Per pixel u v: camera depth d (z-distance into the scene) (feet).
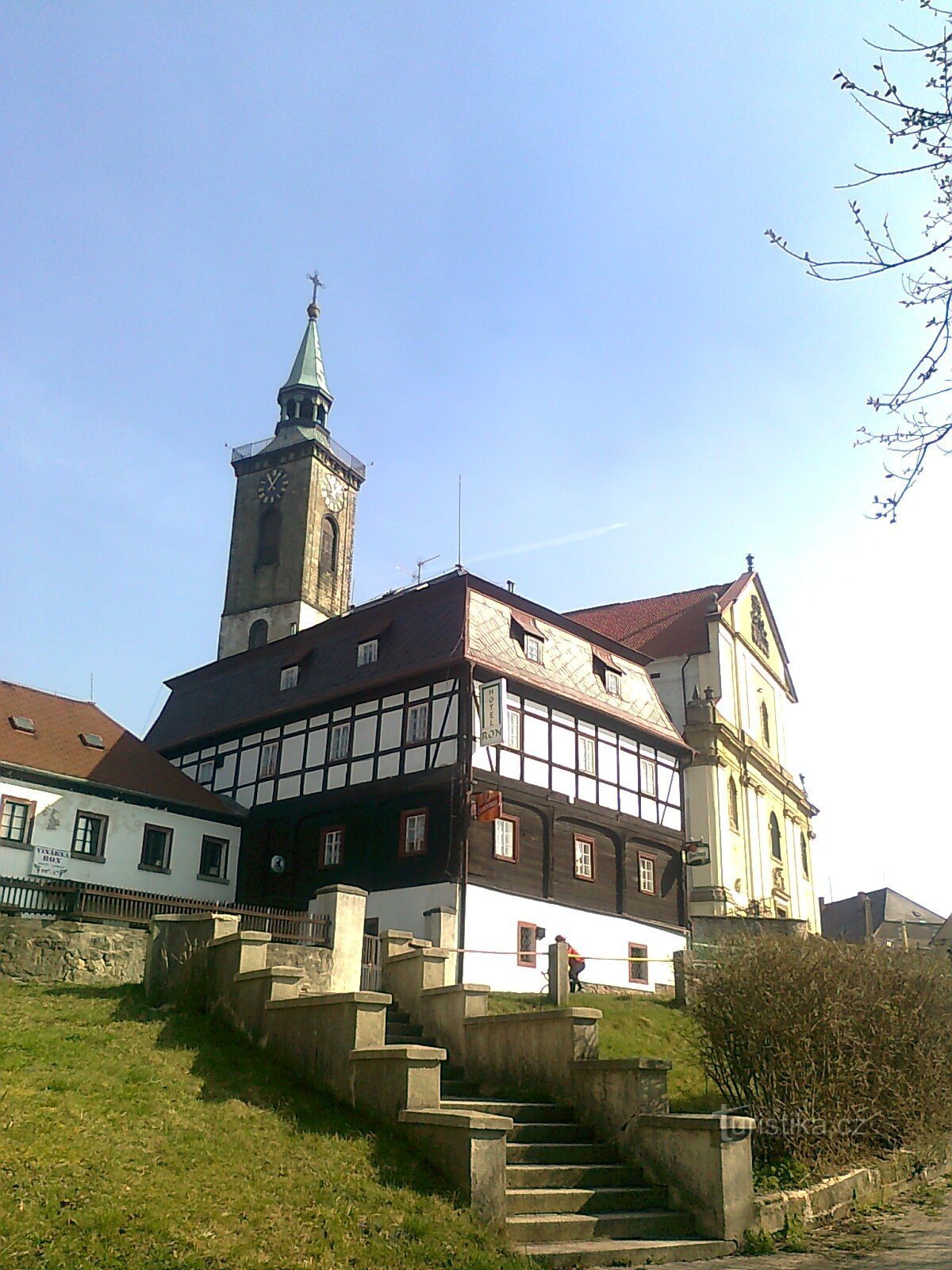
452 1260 26.78
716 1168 33.17
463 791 96.17
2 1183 25.54
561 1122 38.37
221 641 191.52
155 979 46.50
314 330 218.18
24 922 56.90
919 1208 37.60
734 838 154.71
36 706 111.24
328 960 51.55
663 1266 30.04
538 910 100.12
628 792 115.14
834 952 42.78
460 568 129.39
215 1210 26.53
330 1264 25.29
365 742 107.55
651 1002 80.48
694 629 162.71
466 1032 44.34
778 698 186.70
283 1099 35.12
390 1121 33.35
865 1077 41.11
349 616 120.06
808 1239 33.19
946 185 22.52
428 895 95.71
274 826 113.39
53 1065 34.83
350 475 207.72
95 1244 23.73
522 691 105.91
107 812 103.91
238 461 204.03
